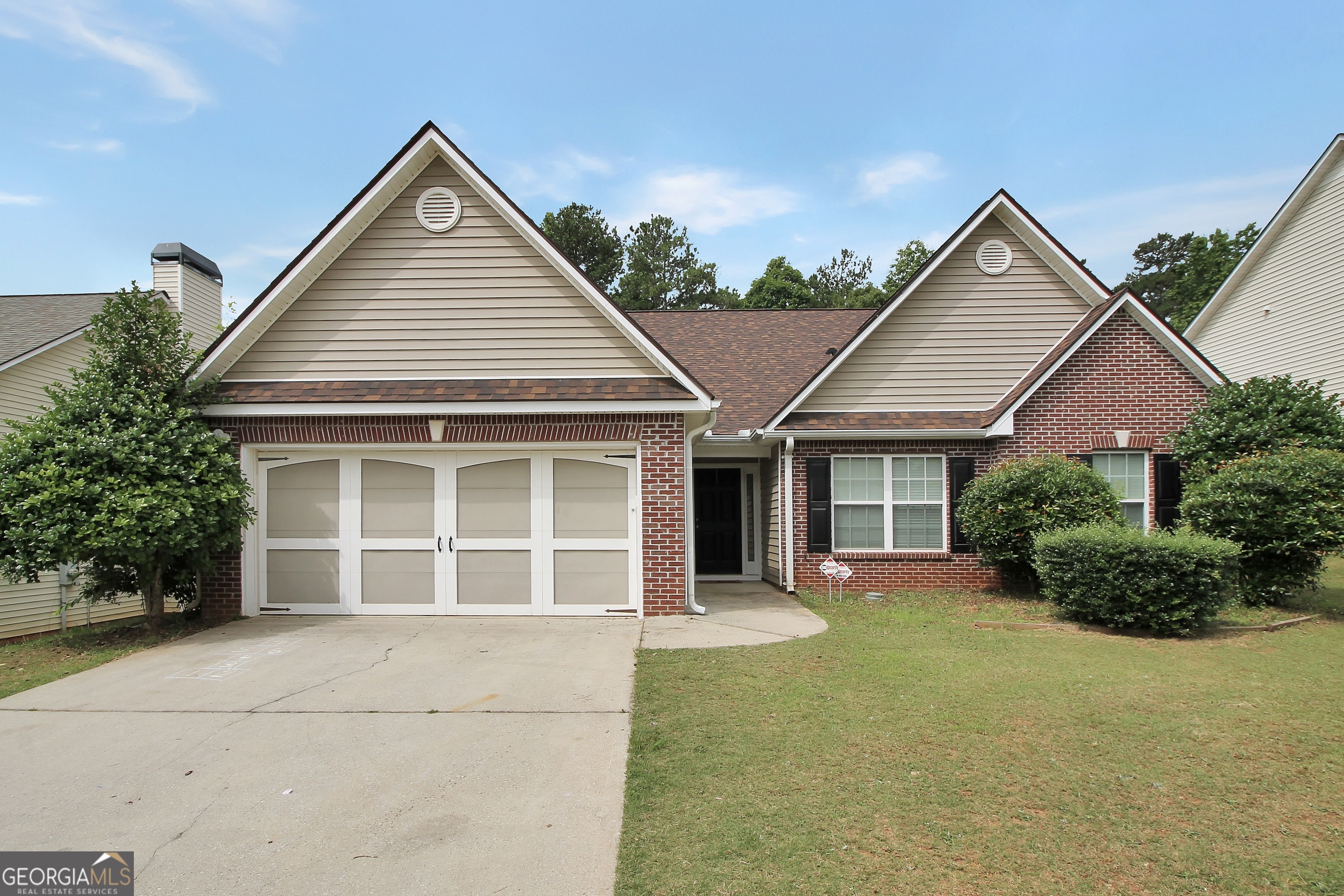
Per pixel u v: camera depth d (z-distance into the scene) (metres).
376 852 3.80
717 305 46.25
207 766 4.86
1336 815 4.12
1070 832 3.92
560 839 3.90
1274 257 19.66
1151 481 11.65
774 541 12.79
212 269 16.61
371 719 5.68
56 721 5.70
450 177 9.70
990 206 12.00
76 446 7.77
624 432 9.36
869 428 11.82
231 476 8.73
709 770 4.66
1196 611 8.16
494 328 9.65
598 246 47.12
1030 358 12.20
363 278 9.66
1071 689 6.21
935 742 5.07
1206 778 4.55
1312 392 11.41
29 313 14.16
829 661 7.16
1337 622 9.02
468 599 9.48
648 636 8.30
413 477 9.56
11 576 7.81
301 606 9.53
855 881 3.47
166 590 9.30
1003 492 10.67
